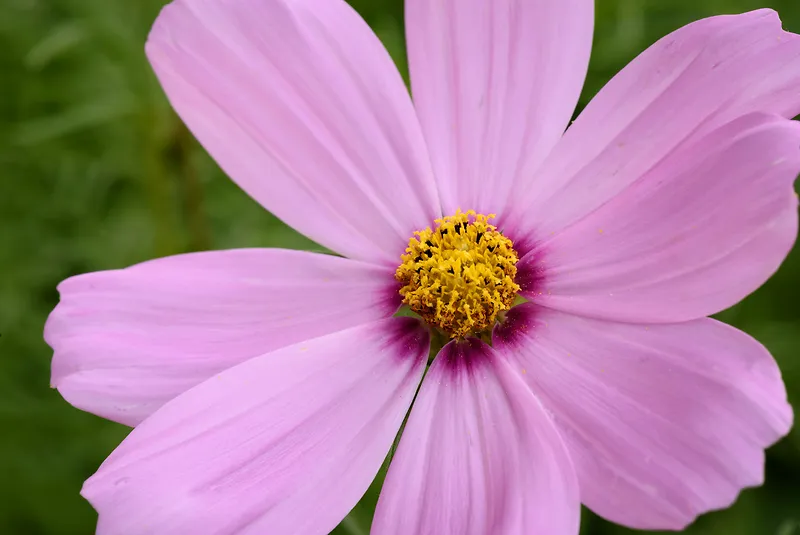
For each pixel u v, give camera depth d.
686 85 0.24
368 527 0.25
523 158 0.25
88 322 0.24
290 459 0.23
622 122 0.24
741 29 0.23
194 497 0.23
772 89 0.23
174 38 0.24
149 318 0.24
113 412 0.23
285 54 0.24
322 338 0.24
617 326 0.24
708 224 0.23
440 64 0.25
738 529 0.29
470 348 0.24
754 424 0.22
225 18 0.24
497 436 0.24
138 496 0.23
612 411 0.23
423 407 0.24
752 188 0.23
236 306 0.24
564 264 0.24
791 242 0.22
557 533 0.22
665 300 0.23
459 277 0.24
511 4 0.24
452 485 0.23
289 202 0.24
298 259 0.24
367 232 0.25
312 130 0.24
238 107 0.24
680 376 0.23
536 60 0.24
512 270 0.24
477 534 0.23
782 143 0.23
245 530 0.23
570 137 0.24
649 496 0.23
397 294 0.25
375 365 0.24
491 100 0.25
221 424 0.23
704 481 0.22
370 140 0.25
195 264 0.24
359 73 0.24
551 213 0.25
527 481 0.23
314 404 0.24
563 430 0.23
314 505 0.23
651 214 0.24
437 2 0.24
